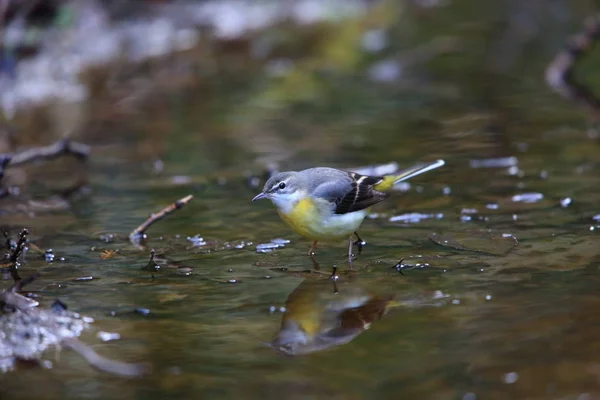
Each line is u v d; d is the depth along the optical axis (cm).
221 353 784
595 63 2208
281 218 1205
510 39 2497
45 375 743
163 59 2286
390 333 816
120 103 1964
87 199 1348
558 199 1256
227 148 1630
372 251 1076
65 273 1009
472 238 1100
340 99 1992
